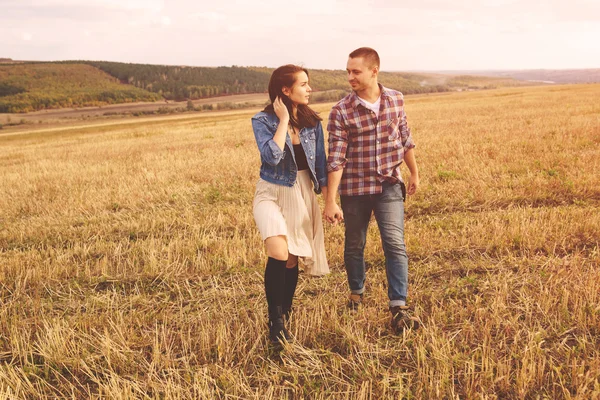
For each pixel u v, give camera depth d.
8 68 190.88
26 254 5.32
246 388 2.67
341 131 3.26
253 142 16.77
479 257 4.40
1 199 8.58
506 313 3.24
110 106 148.75
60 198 8.36
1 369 2.92
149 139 22.89
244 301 3.83
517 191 6.46
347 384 2.66
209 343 3.14
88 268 4.71
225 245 5.05
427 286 3.89
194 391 2.56
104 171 11.39
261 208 3.09
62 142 28.72
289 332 3.17
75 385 2.87
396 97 3.33
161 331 3.42
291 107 3.14
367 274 4.18
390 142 3.29
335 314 3.37
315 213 3.33
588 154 8.66
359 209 3.39
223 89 171.88
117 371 2.96
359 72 3.17
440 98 56.53
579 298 3.27
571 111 19.39
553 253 4.21
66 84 182.00
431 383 2.51
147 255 5.03
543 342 2.89
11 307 3.97
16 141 39.78
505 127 14.61
